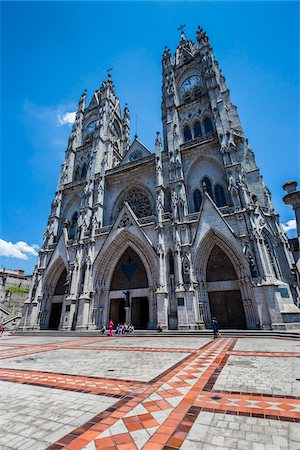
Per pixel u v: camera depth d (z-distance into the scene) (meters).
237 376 8.36
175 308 27.88
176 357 12.33
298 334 19.02
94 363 11.26
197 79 48.12
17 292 55.16
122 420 5.20
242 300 26.16
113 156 52.94
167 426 4.87
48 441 4.39
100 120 52.72
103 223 41.28
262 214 29.56
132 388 7.38
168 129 41.97
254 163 33.88
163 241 31.56
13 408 6.00
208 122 41.31
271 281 23.98
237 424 4.88
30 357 13.30
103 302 33.94
